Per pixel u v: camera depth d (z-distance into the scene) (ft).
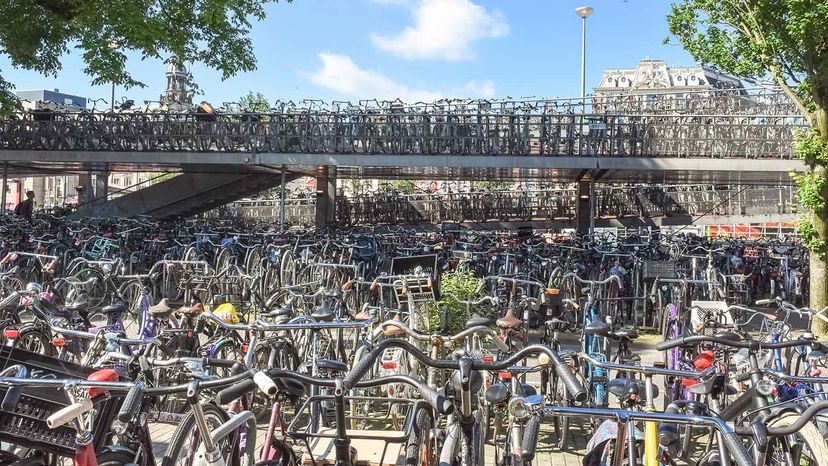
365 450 12.26
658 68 261.03
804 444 10.58
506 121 53.42
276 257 37.60
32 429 9.08
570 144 52.80
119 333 16.83
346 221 78.95
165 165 64.75
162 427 17.89
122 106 59.88
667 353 20.57
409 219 79.05
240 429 10.87
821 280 31.53
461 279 26.30
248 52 51.42
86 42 44.55
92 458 8.64
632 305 32.99
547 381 17.78
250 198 92.99
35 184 154.81
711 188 74.28
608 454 10.61
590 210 60.29
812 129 30.78
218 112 57.47
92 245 39.70
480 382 9.18
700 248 43.88
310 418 14.66
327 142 55.83
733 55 32.40
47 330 18.98
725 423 8.00
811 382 12.78
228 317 18.84
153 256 42.96
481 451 9.95
